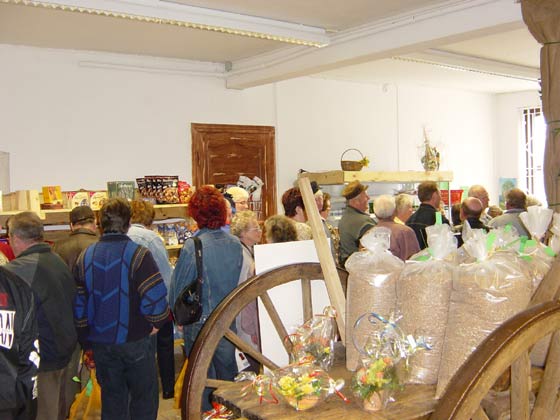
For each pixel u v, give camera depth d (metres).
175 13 3.95
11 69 4.98
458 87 8.37
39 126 5.11
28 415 1.98
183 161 5.93
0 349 1.89
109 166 5.47
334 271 1.74
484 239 1.41
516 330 1.13
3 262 3.34
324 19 4.51
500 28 3.99
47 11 4.11
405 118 7.94
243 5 4.10
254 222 3.43
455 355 1.35
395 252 3.85
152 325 2.84
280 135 6.66
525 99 8.85
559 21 2.66
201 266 2.72
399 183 7.64
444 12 4.18
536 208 1.69
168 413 3.95
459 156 8.66
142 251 2.80
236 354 2.63
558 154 2.67
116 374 2.84
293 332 1.75
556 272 1.33
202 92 6.05
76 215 3.79
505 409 1.34
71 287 2.87
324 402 1.36
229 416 1.71
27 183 5.05
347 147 7.30
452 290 1.42
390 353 1.33
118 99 5.52
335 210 6.75
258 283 1.71
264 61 5.65
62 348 2.83
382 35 4.60
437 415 1.08
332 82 7.16
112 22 4.42
